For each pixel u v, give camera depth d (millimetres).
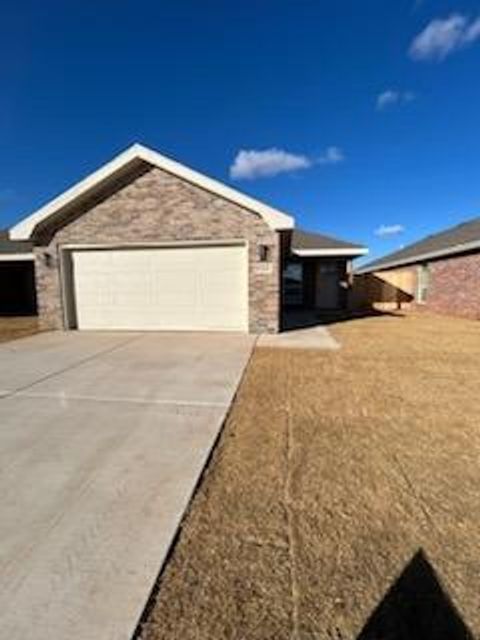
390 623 2080
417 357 8508
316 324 14289
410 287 22125
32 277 20219
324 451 4070
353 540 2730
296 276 20812
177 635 2006
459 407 5391
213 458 3922
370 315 18000
